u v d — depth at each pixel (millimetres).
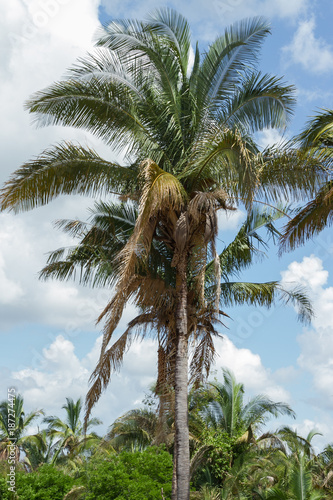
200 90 14914
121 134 14594
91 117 14281
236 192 13992
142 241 13164
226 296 18047
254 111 14469
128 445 28109
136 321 15727
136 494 17672
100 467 18953
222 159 13633
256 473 25719
